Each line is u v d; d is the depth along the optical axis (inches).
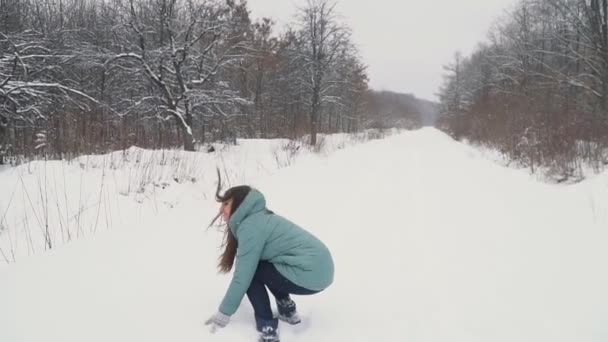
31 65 432.1
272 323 113.0
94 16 684.1
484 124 874.1
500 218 249.9
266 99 902.4
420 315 131.6
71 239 207.2
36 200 247.6
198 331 116.8
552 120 534.0
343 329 122.9
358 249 191.9
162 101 509.7
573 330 122.5
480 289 150.6
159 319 122.1
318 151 608.4
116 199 267.4
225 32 555.2
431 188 348.8
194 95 502.6
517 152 530.3
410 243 201.3
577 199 298.4
